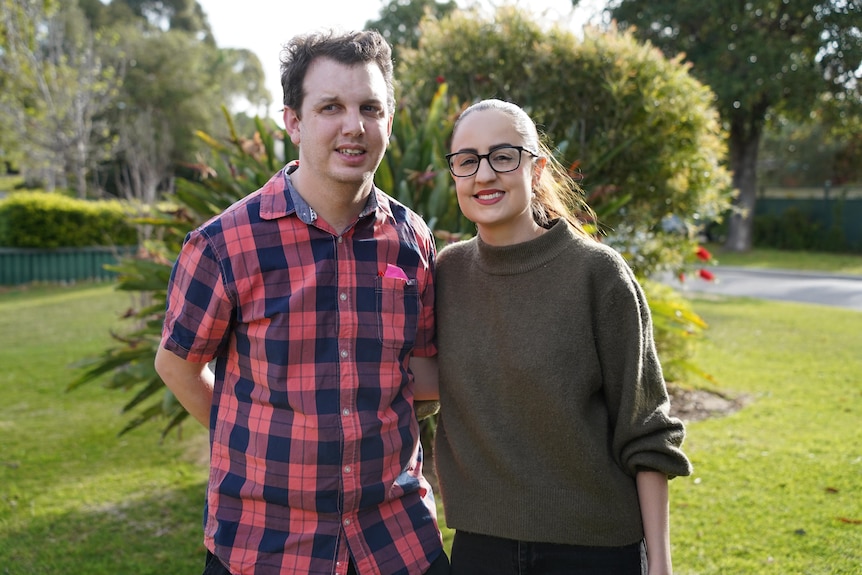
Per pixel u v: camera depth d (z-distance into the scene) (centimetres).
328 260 165
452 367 173
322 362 162
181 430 480
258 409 163
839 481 367
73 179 2688
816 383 582
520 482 163
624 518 163
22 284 1484
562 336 162
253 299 163
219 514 165
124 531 340
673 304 534
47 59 2150
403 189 382
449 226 386
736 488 363
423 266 179
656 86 524
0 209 1493
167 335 167
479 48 556
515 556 164
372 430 164
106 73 2223
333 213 168
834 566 282
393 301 171
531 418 164
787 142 3167
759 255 2158
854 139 2600
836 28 1914
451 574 176
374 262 170
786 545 301
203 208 403
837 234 2230
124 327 931
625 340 162
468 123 167
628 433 162
